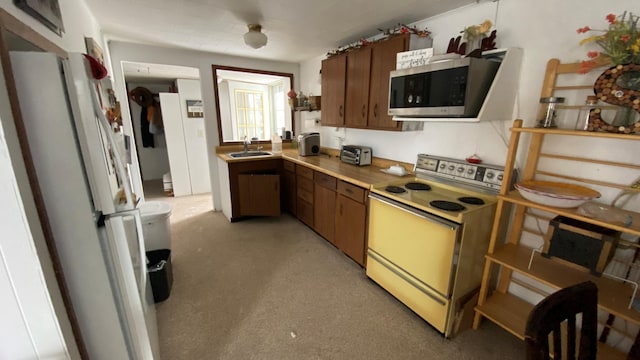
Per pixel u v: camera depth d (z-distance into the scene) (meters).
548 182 1.54
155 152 5.70
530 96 1.64
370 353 1.55
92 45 1.95
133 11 2.06
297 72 4.05
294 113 4.19
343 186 2.43
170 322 1.76
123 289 1.05
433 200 1.77
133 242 1.22
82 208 0.92
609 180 1.38
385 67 2.24
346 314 1.85
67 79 0.85
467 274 1.66
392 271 1.95
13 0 0.87
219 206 3.87
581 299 0.81
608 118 1.16
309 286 2.15
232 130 5.06
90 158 0.91
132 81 5.12
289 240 2.93
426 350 1.58
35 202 0.84
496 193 1.78
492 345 1.62
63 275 0.94
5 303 0.80
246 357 1.52
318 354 1.54
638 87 1.05
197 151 4.62
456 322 1.67
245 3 1.91
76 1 1.73
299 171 3.20
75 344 0.98
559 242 1.31
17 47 0.89
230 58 3.54
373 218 2.08
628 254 1.32
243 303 1.95
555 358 0.74
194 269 2.37
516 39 1.68
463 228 1.53
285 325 1.75
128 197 1.19
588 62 1.27
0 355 0.84
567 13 1.45
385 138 2.73
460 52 1.81
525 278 1.78
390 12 2.07
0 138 0.70
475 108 1.63
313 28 2.45
